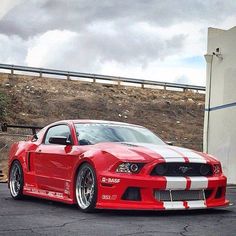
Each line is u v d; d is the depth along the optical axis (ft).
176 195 21.42
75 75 152.56
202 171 22.12
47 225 18.44
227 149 55.16
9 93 134.92
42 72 148.05
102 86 156.04
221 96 56.95
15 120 119.34
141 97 154.92
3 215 21.25
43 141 27.50
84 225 18.49
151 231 17.26
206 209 23.80
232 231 17.56
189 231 17.38
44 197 25.93
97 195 21.39
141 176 20.92
